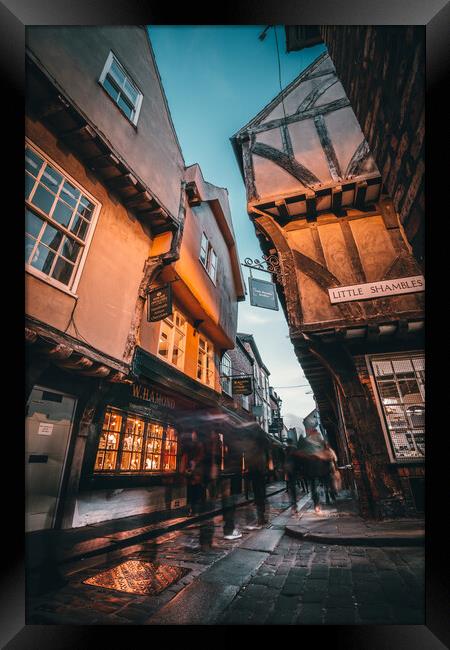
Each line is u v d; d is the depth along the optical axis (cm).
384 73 347
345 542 406
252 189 777
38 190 483
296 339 653
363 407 606
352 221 724
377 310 623
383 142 392
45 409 501
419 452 561
